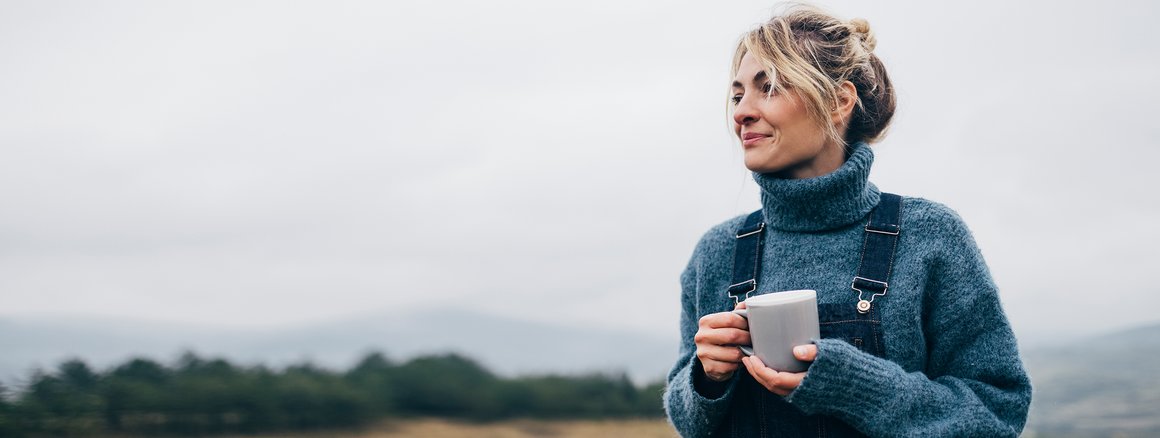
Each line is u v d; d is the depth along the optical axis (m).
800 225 1.62
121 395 24.80
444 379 35.91
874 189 1.64
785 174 1.65
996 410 1.42
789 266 1.61
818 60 1.58
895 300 1.48
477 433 30.34
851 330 1.48
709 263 1.78
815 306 1.38
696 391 1.54
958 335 1.49
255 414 28.02
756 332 1.37
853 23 1.73
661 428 24.72
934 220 1.53
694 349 1.81
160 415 25.50
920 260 1.49
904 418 1.34
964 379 1.49
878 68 1.72
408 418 33.53
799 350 1.32
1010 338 1.49
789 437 1.49
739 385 1.57
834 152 1.62
